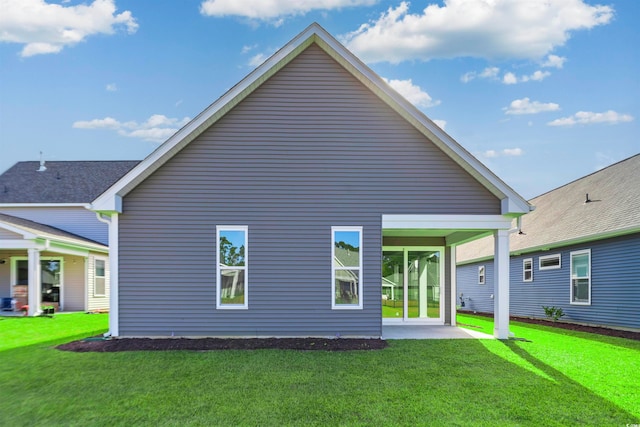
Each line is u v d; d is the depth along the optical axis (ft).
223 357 27.58
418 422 17.49
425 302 46.34
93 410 18.78
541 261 57.26
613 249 43.73
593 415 18.22
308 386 21.81
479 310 76.18
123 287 33.30
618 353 29.71
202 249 33.60
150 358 27.32
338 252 34.06
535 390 21.36
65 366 25.52
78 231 69.21
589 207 52.80
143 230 33.47
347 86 34.50
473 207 34.55
